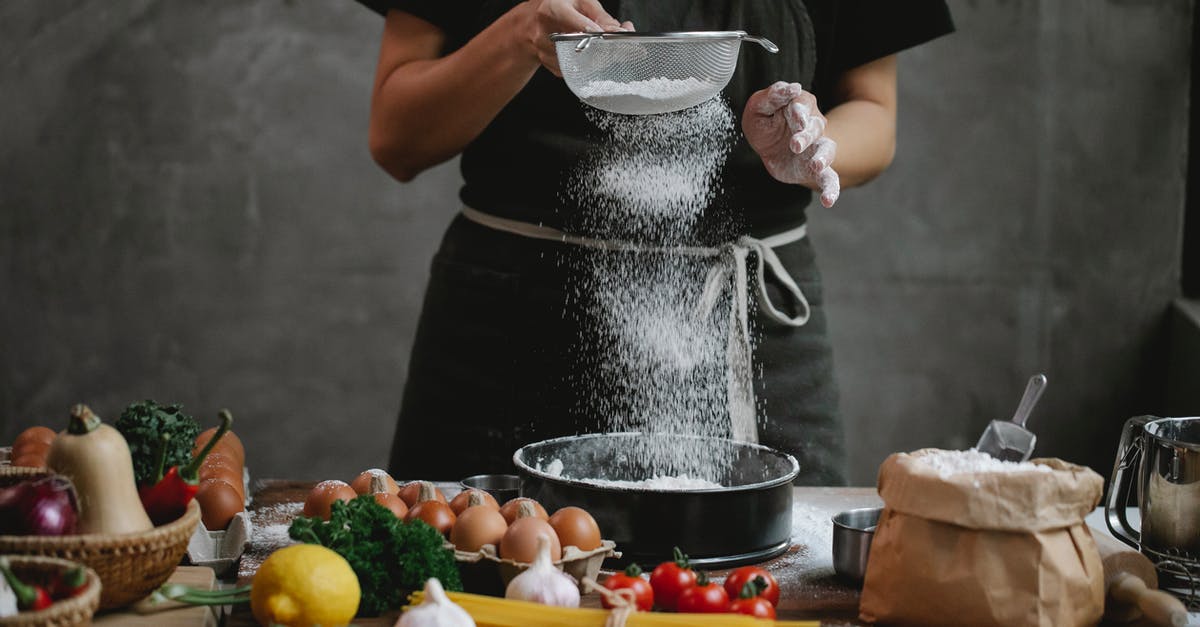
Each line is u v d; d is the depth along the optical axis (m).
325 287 3.79
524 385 2.14
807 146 1.75
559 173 2.09
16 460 1.61
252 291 3.77
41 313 3.73
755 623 1.23
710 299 2.09
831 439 2.24
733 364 2.09
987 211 3.75
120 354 3.76
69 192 3.70
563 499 1.57
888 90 2.34
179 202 3.73
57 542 1.21
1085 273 3.76
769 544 1.58
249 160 3.73
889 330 3.80
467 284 2.18
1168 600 1.31
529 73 1.96
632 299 2.10
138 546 1.26
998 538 1.29
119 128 3.70
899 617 1.34
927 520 1.31
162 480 1.37
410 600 1.33
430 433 2.23
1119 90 3.69
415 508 1.54
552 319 2.11
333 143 3.74
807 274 2.24
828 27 2.25
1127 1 3.65
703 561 1.54
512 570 1.41
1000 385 3.81
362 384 3.82
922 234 3.77
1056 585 1.28
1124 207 3.73
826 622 1.39
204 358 3.78
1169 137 3.70
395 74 2.18
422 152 2.20
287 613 1.25
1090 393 3.79
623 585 1.32
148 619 1.31
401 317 3.80
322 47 3.71
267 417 3.81
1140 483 1.50
